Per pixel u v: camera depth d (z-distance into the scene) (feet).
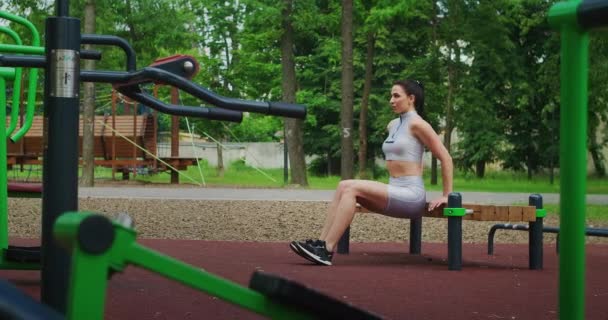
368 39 103.65
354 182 23.66
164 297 15.84
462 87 110.93
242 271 21.29
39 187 18.04
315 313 4.82
